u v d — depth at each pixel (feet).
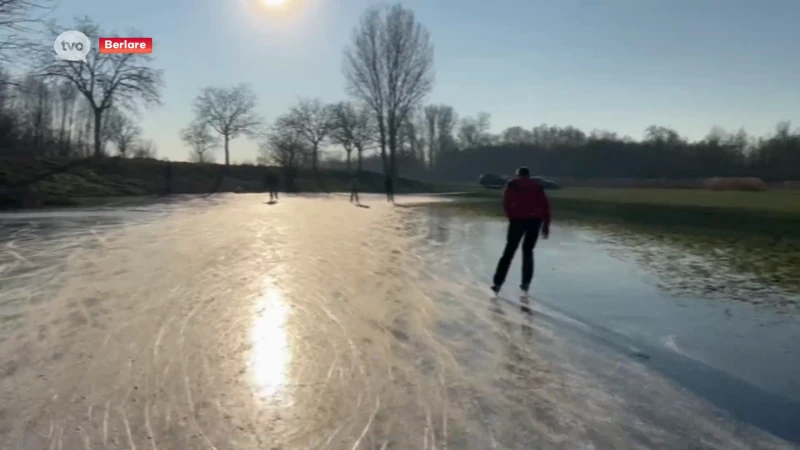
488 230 64.69
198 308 27.48
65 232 57.88
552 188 204.74
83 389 17.79
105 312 26.66
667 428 15.62
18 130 129.49
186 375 19.01
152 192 153.38
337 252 46.19
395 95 219.82
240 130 235.40
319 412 16.38
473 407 16.84
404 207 109.50
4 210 89.81
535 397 17.60
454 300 29.73
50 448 14.21
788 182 224.12
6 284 32.60
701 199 127.95
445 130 373.61
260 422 15.71
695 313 27.30
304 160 245.24
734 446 14.67
